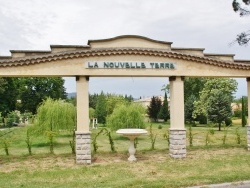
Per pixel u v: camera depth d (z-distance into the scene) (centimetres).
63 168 1500
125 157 1777
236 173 1288
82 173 1370
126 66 1719
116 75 1712
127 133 1633
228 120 4794
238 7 1989
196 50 1830
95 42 1702
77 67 1664
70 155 1853
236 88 5206
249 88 1955
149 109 7575
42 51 1647
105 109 6006
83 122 1653
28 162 1659
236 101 7419
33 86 6675
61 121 2759
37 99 6600
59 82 6850
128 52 1711
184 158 1725
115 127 3297
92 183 1177
